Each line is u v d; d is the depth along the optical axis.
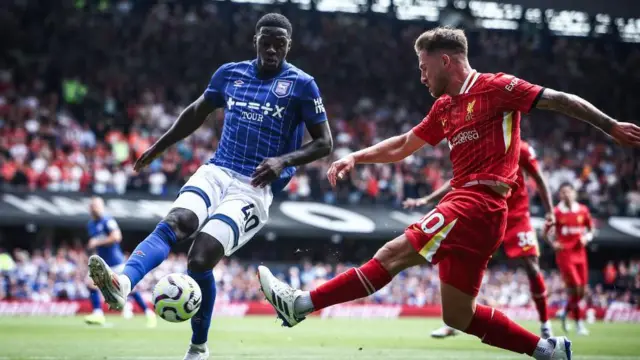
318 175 23.19
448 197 5.04
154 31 28.12
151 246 5.04
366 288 4.90
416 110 29.38
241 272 20.89
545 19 32.28
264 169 5.23
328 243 24.00
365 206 22.66
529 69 31.34
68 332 11.64
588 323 18.47
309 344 9.96
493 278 22.09
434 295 21.81
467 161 4.98
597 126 4.65
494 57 31.20
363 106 28.58
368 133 27.28
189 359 5.64
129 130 24.12
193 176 5.58
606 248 26.34
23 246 22.23
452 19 30.95
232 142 5.61
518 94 4.78
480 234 4.87
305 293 4.93
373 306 19.98
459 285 4.95
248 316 18.78
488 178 4.89
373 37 30.72
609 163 27.84
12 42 26.03
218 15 30.11
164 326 13.54
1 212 19.22
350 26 30.69
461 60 5.03
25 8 26.92
